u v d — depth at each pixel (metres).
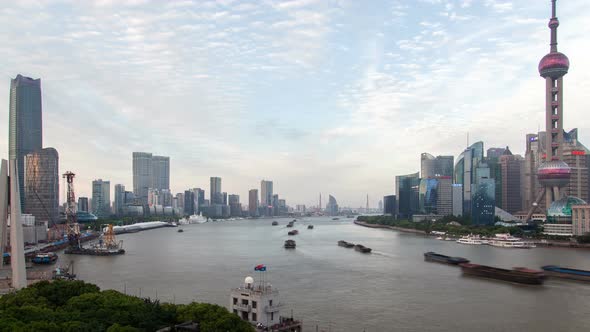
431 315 184.62
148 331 124.31
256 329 141.62
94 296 143.00
